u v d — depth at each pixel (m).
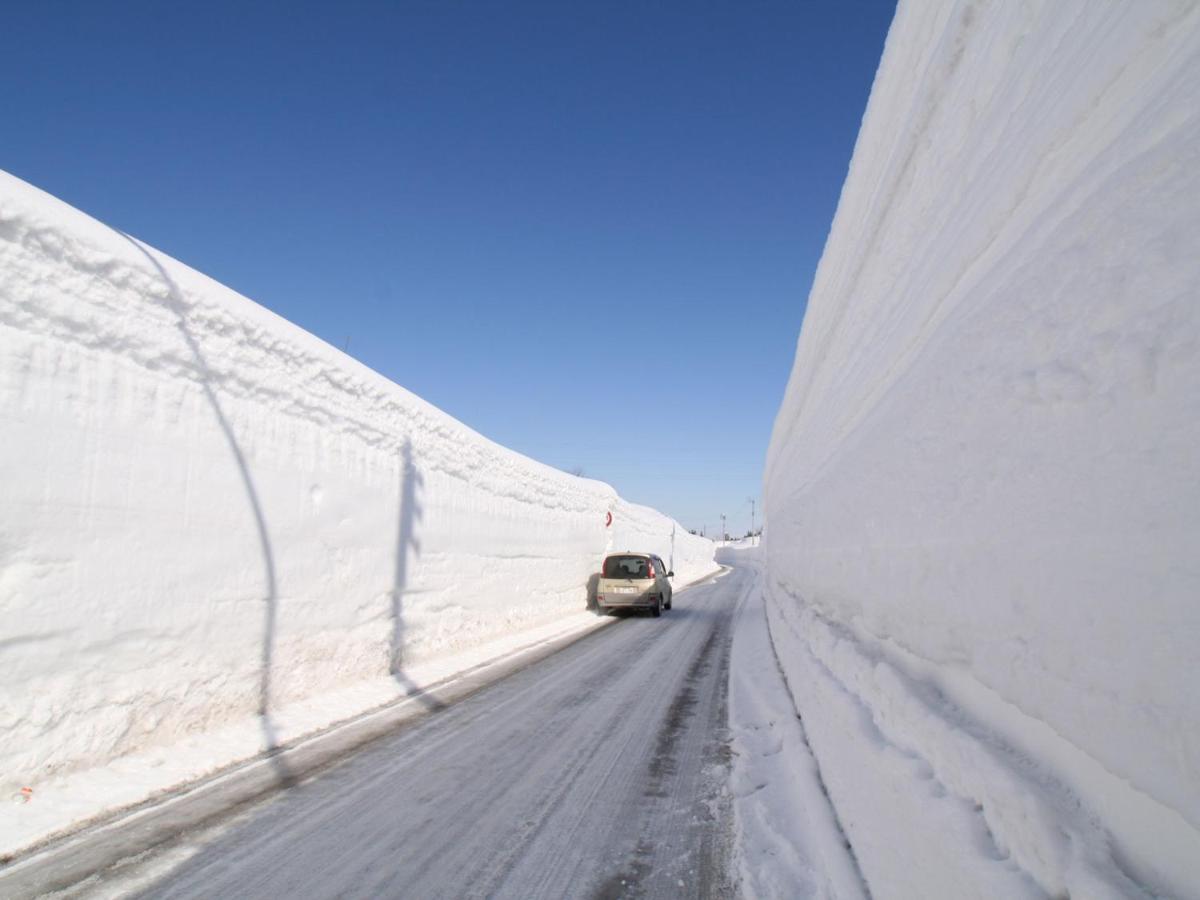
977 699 2.08
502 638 10.89
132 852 3.18
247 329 5.47
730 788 4.31
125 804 3.67
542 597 13.60
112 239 4.39
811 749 4.60
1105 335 1.31
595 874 3.19
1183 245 1.12
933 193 3.16
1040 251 1.79
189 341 4.86
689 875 3.19
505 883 3.08
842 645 4.03
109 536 4.11
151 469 4.46
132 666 4.22
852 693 3.59
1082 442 1.36
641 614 15.62
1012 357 1.76
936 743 2.13
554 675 8.02
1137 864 1.24
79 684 3.86
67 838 3.25
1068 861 1.35
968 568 2.00
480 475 10.57
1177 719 1.03
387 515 7.61
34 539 3.66
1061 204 1.76
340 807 3.84
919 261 3.37
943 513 2.25
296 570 5.94
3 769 3.43
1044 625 1.50
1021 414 1.66
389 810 3.83
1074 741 1.37
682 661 9.15
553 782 4.39
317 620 6.23
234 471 5.23
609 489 20.75
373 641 7.17
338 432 6.77
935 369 2.57
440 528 8.98
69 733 3.78
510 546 11.82
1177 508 1.05
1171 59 1.32
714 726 5.84
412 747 5.02
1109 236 1.38
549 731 5.58
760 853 3.38
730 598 20.27
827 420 6.53
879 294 4.36
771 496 19.17
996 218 2.30
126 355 4.35
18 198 3.70
